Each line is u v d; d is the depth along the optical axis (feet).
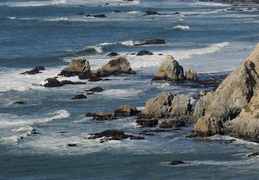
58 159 459.73
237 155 457.27
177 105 573.74
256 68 564.71
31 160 458.50
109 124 553.23
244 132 504.02
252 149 471.62
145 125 546.67
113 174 423.64
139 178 412.36
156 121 552.82
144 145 488.02
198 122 514.27
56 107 624.59
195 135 509.35
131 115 584.81
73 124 555.69
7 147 487.20
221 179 401.29
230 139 499.92
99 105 631.97
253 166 427.74
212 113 539.29
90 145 490.49
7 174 429.79
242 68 551.59
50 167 443.32
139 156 461.78
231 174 410.93
